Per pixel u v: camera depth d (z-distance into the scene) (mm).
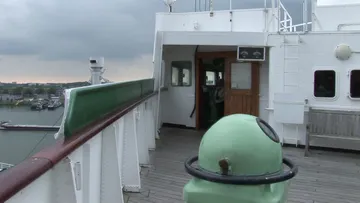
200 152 2055
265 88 8281
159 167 5465
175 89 9258
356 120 6441
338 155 6492
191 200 1983
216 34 7293
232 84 8586
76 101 2133
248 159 1853
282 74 7027
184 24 8672
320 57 6762
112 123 2941
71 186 1903
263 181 1823
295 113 6699
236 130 1918
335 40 6645
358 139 6340
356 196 4344
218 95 9258
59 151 1721
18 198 1382
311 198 4254
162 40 7508
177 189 4414
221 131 1954
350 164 5871
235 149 1861
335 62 6668
